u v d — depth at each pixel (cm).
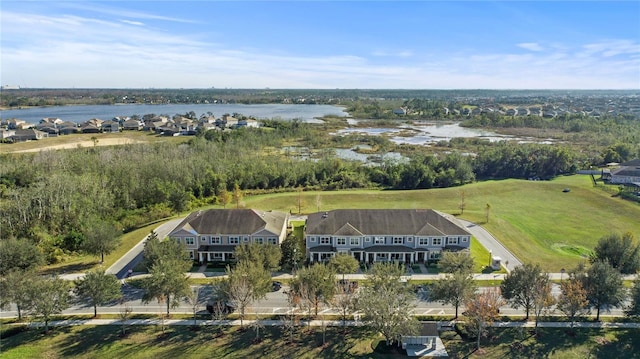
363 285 6950
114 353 5322
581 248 8956
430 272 7750
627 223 10475
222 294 6031
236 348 5444
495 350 5434
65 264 8088
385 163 16050
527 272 6069
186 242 8125
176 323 6041
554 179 14950
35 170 12650
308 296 5988
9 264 7194
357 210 8594
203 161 13812
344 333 5828
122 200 11075
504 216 10981
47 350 5375
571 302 5719
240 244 8100
